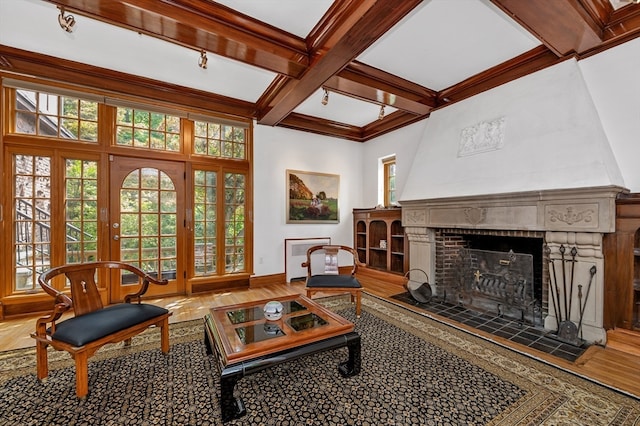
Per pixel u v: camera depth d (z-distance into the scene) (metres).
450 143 3.63
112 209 3.53
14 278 3.07
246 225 4.46
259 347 1.65
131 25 2.22
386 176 5.26
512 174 2.88
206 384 1.85
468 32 2.56
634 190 2.38
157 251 3.82
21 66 2.94
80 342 1.67
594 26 2.33
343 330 1.93
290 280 4.72
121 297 3.59
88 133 3.41
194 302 3.63
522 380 1.89
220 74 3.37
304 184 4.97
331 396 1.73
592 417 1.55
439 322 2.91
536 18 2.16
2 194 2.99
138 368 2.02
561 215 2.55
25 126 3.12
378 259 5.20
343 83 3.20
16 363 2.11
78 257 3.36
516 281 2.94
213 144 4.25
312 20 2.45
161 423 1.51
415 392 1.76
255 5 2.27
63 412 1.59
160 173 3.84
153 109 3.67
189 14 2.22
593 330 2.40
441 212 3.62
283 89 3.51
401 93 3.56
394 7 2.00
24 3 2.21
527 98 2.94
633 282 2.29
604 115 2.54
